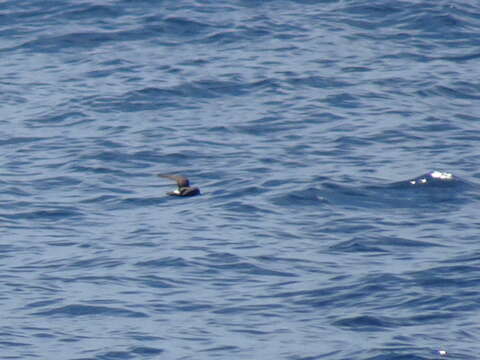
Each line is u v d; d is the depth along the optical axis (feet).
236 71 231.91
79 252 157.07
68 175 187.11
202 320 137.39
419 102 218.38
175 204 174.91
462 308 139.23
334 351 129.08
